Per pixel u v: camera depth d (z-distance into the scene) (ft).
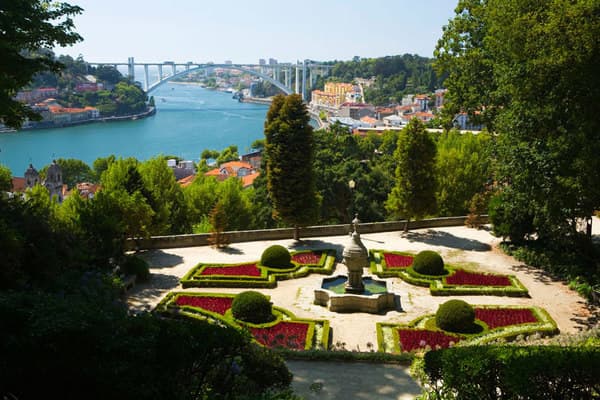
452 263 104.58
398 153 126.31
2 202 65.92
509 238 115.65
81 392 31.71
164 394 31.76
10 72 66.08
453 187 160.25
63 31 71.61
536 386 31.12
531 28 69.31
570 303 84.28
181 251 113.39
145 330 33.42
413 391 48.44
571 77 65.41
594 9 63.52
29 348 31.60
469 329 71.61
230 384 36.78
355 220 84.53
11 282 55.67
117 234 91.86
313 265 101.55
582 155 68.59
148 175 147.13
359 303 81.30
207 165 430.20
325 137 193.77
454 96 126.82
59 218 88.38
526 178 82.84
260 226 166.61
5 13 65.57
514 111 82.43
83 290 63.62
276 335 68.90
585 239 96.73
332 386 49.49
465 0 121.80
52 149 501.97
